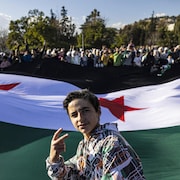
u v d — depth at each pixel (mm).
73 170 1946
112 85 8812
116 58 16250
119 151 1710
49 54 17641
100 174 1747
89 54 17453
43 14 46562
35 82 7727
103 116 5852
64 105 1916
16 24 47844
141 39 70312
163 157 4379
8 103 5543
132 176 1698
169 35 63219
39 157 4316
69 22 61688
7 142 4785
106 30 56281
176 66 9375
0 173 3990
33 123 5266
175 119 5605
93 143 1797
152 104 6219
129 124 5578
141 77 9086
